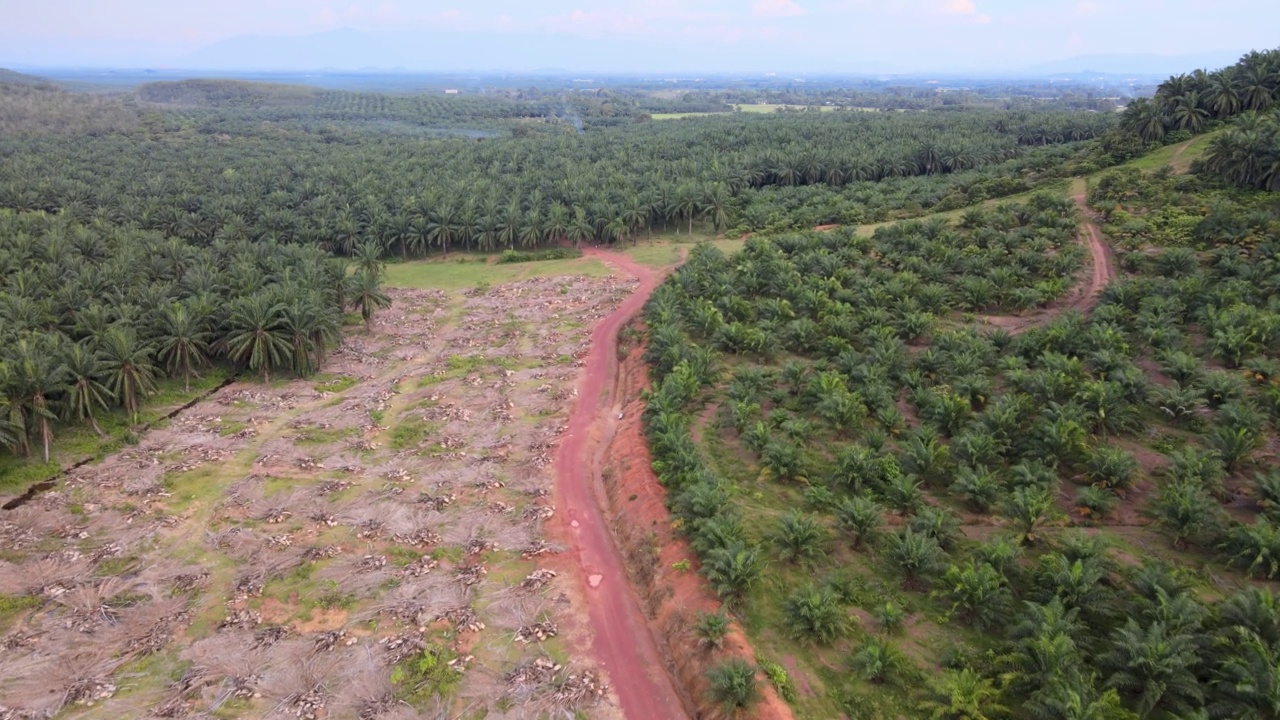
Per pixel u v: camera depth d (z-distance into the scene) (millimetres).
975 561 33875
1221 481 37438
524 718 30312
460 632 35125
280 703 31094
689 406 54062
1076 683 25359
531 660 33406
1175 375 47031
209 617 36406
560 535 43031
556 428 56531
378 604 37125
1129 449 42781
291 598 37625
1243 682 24031
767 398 53969
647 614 36562
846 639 31594
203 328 65750
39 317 60125
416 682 32125
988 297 67500
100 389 54062
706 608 34031
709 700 30047
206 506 46312
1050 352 53469
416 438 55594
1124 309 57938
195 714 30562
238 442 54750
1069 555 32906
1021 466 39375
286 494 47469
